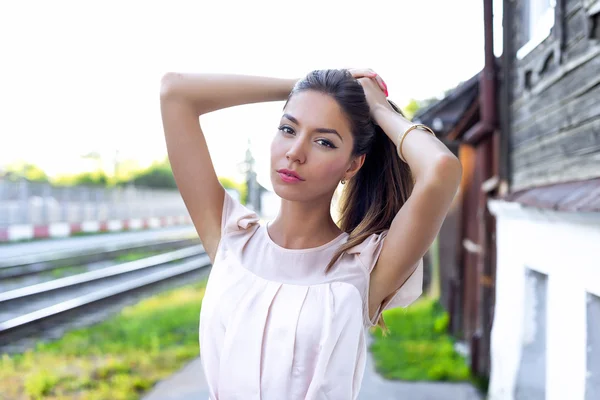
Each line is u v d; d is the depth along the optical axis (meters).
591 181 2.87
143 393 5.39
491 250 5.85
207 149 1.70
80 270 14.52
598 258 2.54
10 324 7.18
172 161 1.69
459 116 6.34
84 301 9.08
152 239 28.38
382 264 1.49
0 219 20.75
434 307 10.07
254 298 1.49
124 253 19.81
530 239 3.71
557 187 3.33
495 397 4.48
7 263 14.55
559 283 3.11
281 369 1.42
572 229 2.88
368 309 1.51
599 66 2.99
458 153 9.06
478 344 5.84
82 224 27.45
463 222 8.14
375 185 1.65
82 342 6.98
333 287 1.48
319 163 1.46
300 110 1.47
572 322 2.88
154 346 6.97
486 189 5.66
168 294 11.37
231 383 1.46
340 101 1.46
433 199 1.38
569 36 3.48
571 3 3.45
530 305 3.88
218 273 1.58
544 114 4.03
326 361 1.41
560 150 3.67
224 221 1.69
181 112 1.64
